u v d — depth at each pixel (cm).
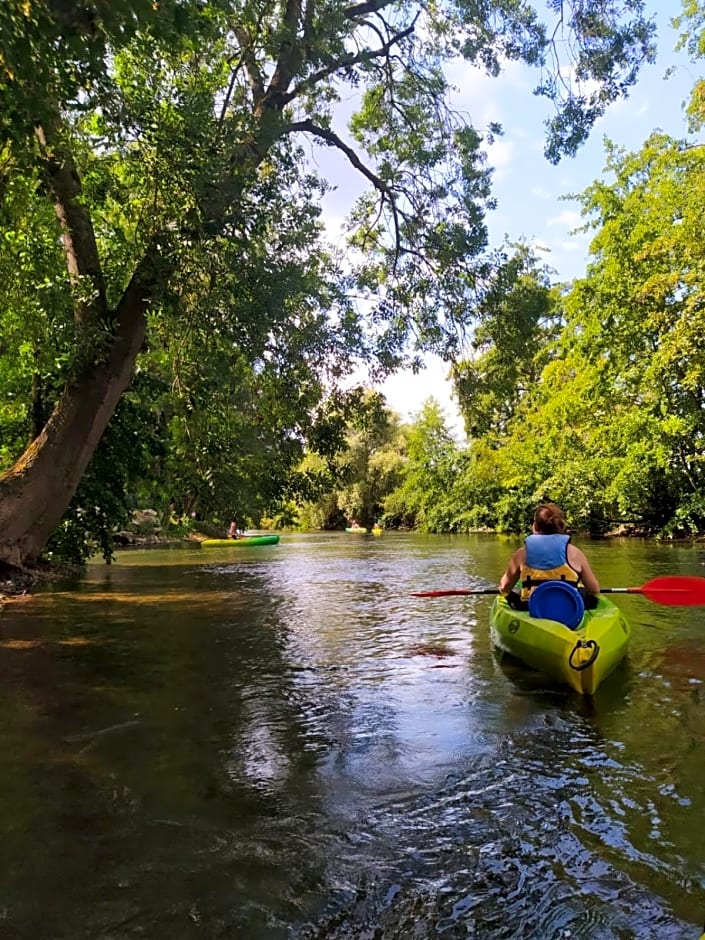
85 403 905
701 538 2002
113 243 1170
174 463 1155
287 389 1079
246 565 1591
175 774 340
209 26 614
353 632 717
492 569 1441
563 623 527
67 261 948
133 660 586
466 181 1181
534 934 215
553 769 344
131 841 272
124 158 822
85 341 835
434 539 2820
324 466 1166
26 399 1314
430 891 239
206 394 998
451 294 1213
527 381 2628
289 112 1159
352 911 228
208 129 725
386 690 494
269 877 247
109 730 405
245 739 391
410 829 283
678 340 1617
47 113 504
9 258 864
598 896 235
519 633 550
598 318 1984
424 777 336
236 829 283
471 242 1149
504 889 239
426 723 419
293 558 1833
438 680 521
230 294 830
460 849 266
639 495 2072
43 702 462
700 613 785
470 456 3231
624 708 443
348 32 960
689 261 1652
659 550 1659
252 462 1098
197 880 245
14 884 241
